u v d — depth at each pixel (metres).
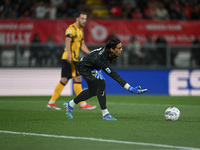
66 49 38.38
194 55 63.25
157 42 65.62
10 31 62.44
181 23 66.06
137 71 62.69
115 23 64.56
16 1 73.25
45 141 19.91
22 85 60.97
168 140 20.03
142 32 65.25
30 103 46.44
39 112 36.03
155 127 24.64
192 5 76.25
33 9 72.94
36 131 23.31
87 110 37.75
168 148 17.84
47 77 61.34
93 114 34.00
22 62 60.75
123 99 53.53
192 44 66.31
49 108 39.12
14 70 60.69
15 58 60.50
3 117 31.75
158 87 63.28
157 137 20.94
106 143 19.22
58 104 45.41
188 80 63.75
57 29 63.50
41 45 60.81
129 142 19.45
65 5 73.62
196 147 18.06
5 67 60.44
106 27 64.31
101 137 21.00
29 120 29.14
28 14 72.62
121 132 22.66
